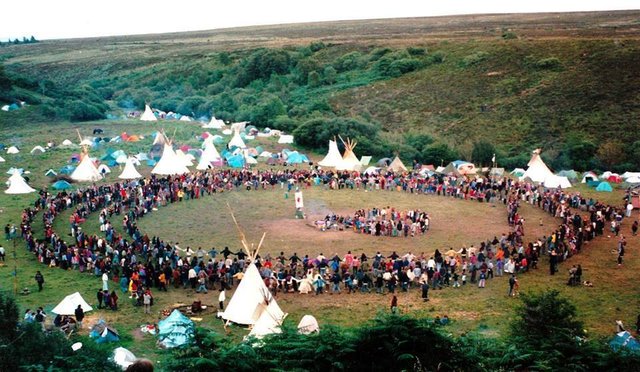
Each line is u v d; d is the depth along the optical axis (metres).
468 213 62.53
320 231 55.53
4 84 127.38
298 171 77.75
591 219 54.91
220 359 16.78
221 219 59.41
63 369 18.23
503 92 123.94
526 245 50.88
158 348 30.64
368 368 18.52
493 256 46.09
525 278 43.81
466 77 134.62
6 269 44.91
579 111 109.94
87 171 70.50
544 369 18.72
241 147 91.25
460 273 44.59
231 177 73.81
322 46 182.00
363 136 99.31
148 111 123.62
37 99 126.62
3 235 53.72
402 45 167.62
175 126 113.94
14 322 20.86
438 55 150.00
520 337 21.23
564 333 20.42
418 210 63.38
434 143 97.81
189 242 51.66
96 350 20.47
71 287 41.38
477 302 39.22
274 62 162.00
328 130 98.62
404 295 41.03
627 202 63.44
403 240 52.84
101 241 46.78
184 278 42.62
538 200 65.00
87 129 109.38
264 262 43.03
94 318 36.00
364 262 46.41
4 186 72.00
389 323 18.77
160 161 73.75
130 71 191.50
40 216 59.16
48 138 99.81
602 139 99.88
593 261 47.38
